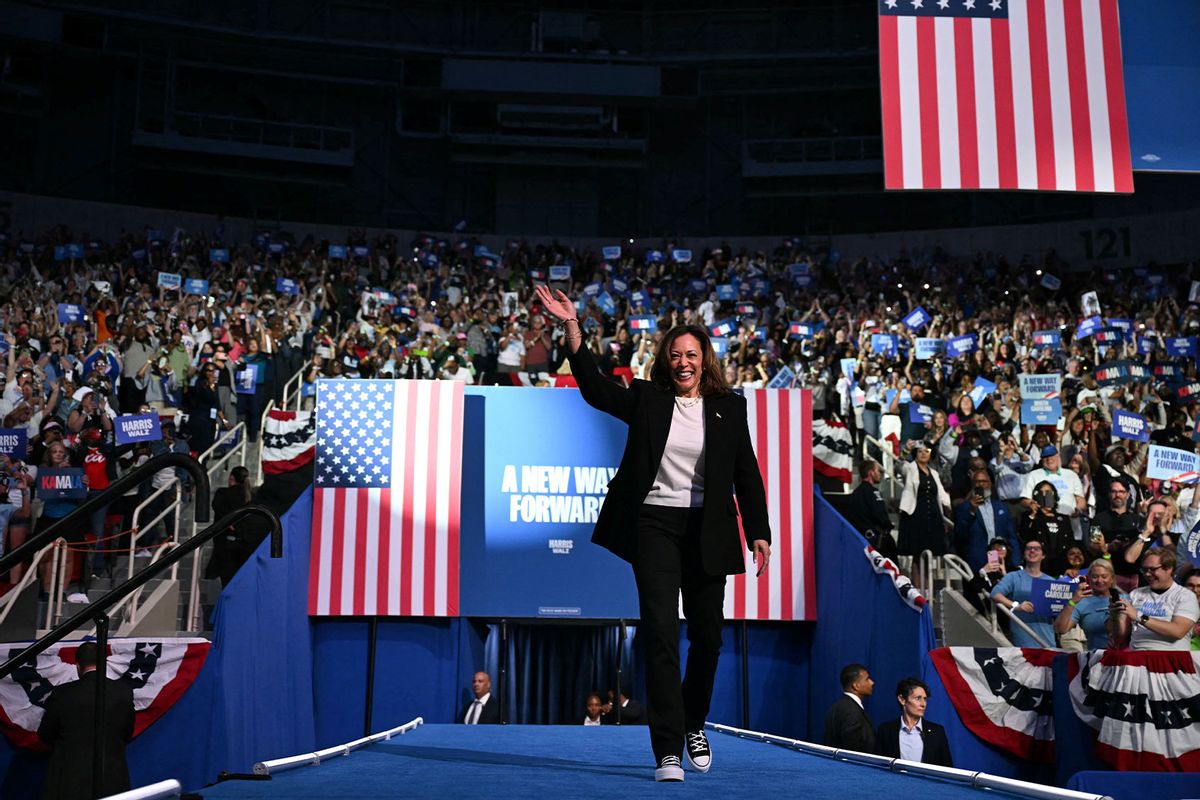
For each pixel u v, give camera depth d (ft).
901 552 40.11
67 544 35.99
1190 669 23.66
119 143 101.86
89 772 19.90
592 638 47.70
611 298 72.84
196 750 25.94
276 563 33.24
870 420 51.75
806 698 38.45
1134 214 99.60
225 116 101.55
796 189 105.91
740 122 110.32
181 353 54.29
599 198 109.40
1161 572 26.84
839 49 106.32
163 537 42.50
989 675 26.89
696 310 79.77
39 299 67.21
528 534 38.73
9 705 24.58
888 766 13.82
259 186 105.29
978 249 99.35
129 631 34.76
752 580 38.01
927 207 105.60
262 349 57.00
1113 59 31.68
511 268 89.92
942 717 26.96
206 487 12.20
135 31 99.76
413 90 103.76
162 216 96.63
